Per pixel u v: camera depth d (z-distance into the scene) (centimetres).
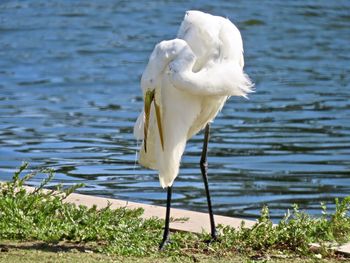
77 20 3716
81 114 1997
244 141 1723
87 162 1532
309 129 1847
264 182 1409
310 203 1284
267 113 2027
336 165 1528
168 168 924
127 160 1553
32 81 2455
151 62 895
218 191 1352
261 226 950
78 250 888
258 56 2981
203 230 963
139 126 953
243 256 887
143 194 1320
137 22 3691
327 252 888
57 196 1053
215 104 939
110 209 1027
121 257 864
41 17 3762
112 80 2489
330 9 4134
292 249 915
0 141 1698
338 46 3216
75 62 2797
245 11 4006
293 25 3684
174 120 912
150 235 948
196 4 4209
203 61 929
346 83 2481
